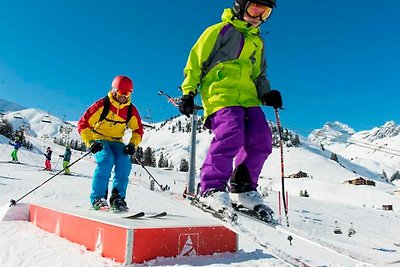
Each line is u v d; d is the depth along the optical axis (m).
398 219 30.25
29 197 8.72
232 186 2.84
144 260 2.48
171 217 3.36
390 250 12.67
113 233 2.58
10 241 3.08
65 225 3.29
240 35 3.02
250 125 2.89
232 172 2.80
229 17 3.06
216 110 2.87
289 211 21.06
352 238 15.94
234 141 2.72
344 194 76.88
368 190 79.62
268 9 3.00
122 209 3.90
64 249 2.81
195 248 2.74
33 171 18.30
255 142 2.86
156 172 49.50
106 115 4.30
